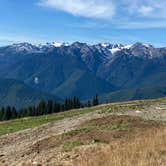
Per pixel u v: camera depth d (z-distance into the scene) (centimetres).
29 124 6562
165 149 2155
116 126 3653
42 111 17725
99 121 4012
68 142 3212
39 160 2789
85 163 2203
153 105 5531
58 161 2598
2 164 2961
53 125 4684
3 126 6806
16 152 3425
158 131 2839
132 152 2169
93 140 3117
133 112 4822
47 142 3428
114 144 2702
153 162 1938
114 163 2003
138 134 3095
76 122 4481
